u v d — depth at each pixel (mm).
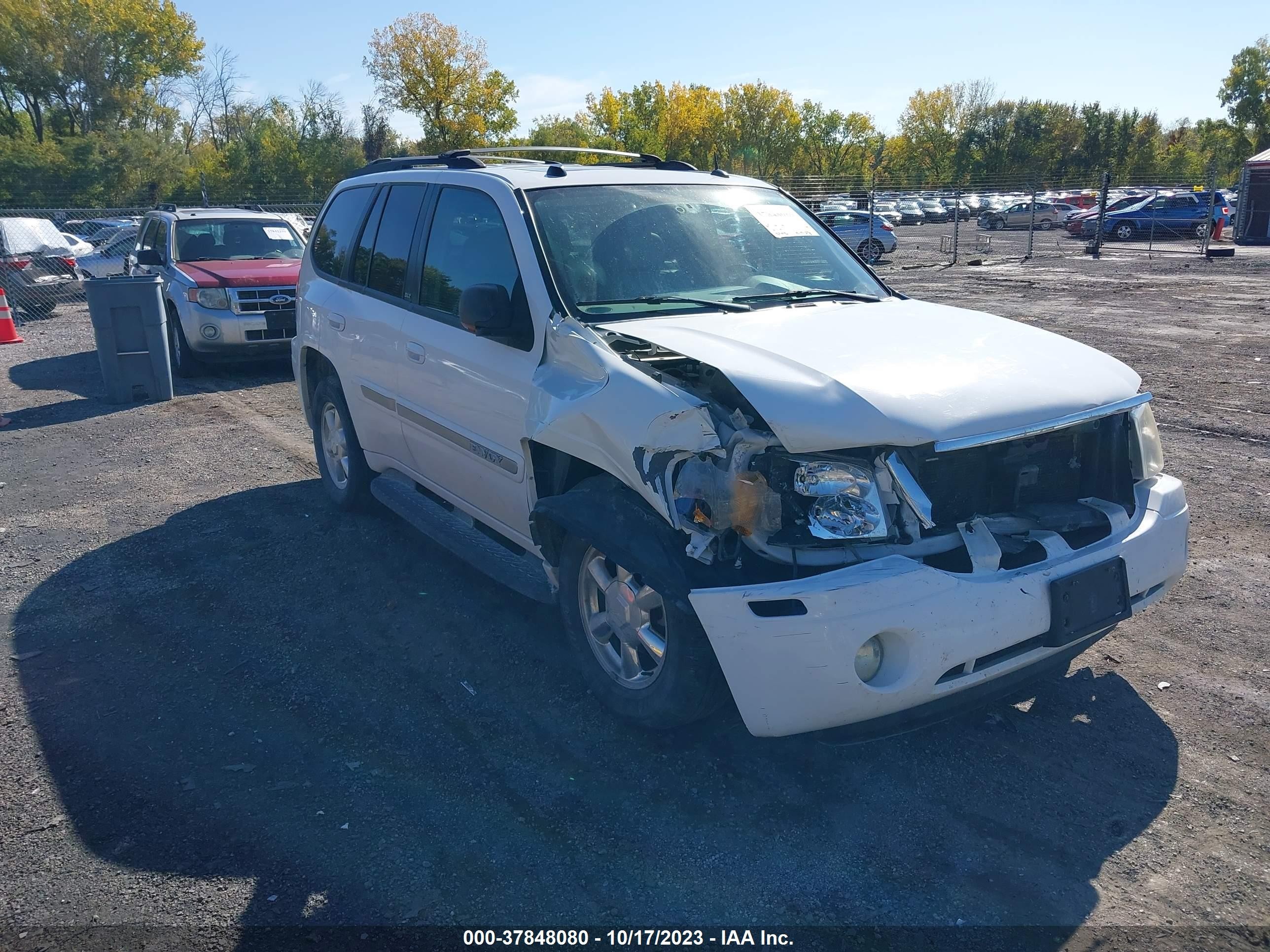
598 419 3277
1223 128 87500
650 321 3697
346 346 5367
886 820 3074
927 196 59281
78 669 4199
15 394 10336
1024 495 3207
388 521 5949
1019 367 3326
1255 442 7305
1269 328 13070
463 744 3547
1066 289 19016
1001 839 2979
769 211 4715
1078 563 3066
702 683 3131
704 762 3395
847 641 2770
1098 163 82812
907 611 2793
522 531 4074
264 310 10898
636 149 80875
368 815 3146
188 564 5371
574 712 3746
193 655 4305
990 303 16672
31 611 4809
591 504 3375
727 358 3168
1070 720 3631
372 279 5234
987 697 3113
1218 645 4191
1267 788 3199
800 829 3043
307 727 3688
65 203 47375
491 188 4324
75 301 19828
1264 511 5797
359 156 58000
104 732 3678
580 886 2809
